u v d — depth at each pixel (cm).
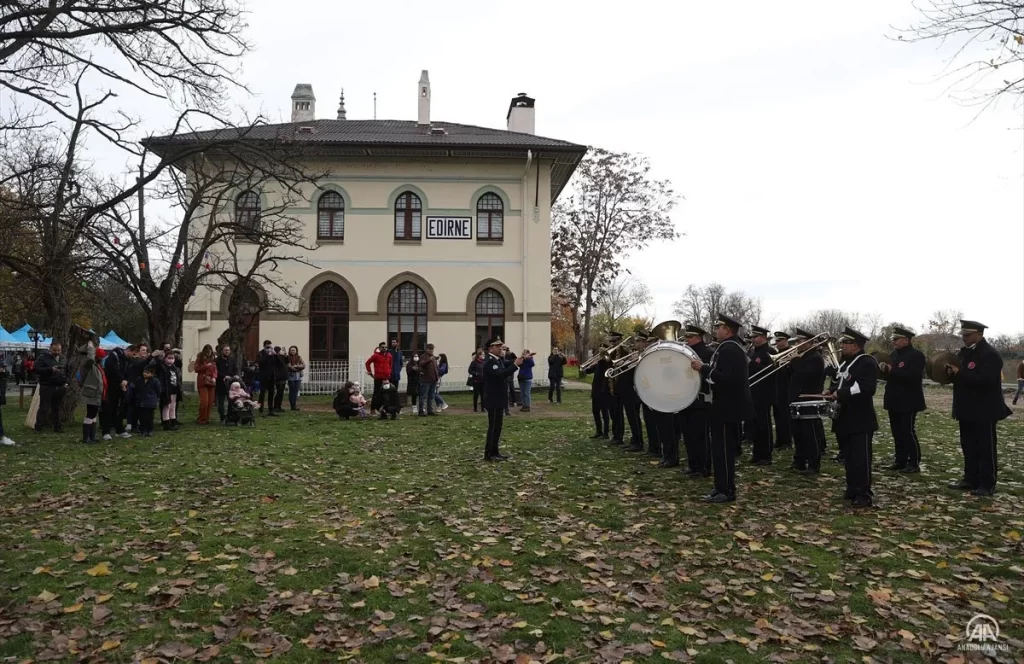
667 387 1068
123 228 2158
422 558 696
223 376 1816
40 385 1670
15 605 582
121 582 632
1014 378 3856
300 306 2569
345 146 2797
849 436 898
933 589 608
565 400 2589
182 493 979
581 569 671
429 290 2883
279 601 594
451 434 1573
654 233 4425
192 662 497
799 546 727
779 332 1312
